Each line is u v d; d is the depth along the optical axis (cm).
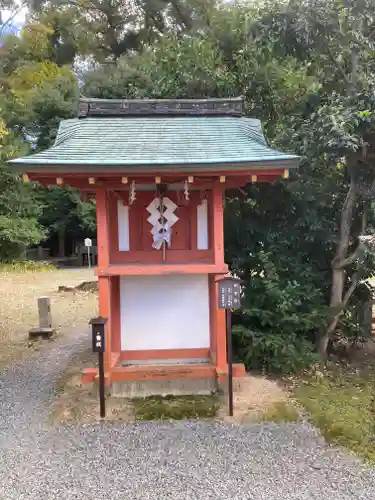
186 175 520
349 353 812
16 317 1084
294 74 812
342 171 770
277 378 665
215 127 610
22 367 736
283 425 500
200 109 637
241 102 641
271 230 754
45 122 2156
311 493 377
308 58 725
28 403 581
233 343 725
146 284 648
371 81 626
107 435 480
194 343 653
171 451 446
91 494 379
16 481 400
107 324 580
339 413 539
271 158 504
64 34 2655
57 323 1038
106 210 574
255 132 614
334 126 600
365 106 618
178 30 2336
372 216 737
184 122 622
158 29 2595
